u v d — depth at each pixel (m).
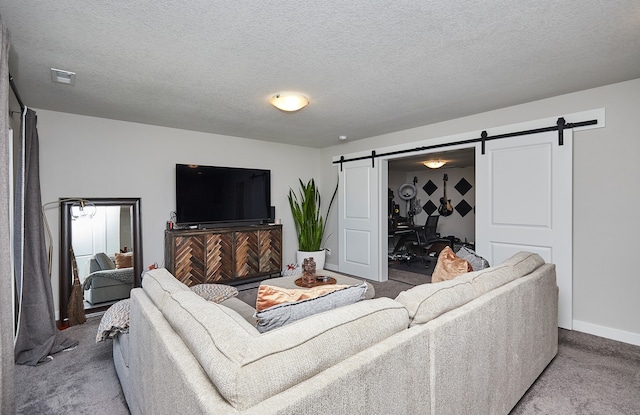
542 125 3.05
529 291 1.84
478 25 1.79
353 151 5.07
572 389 1.95
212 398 0.76
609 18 1.72
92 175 3.54
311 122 3.86
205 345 0.89
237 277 4.31
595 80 2.59
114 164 3.68
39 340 2.47
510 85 2.69
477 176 3.50
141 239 3.79
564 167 2.90
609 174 2.69
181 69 2.34
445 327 1.21
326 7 1.61
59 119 3.35
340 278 3.17
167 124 3.93
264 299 1.41
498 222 3.34
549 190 3.00
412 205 8.09
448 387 1.23
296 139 4.93
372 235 4.75
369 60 2.21
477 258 2.41
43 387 2.05
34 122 2.59
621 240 2.64
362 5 1.60
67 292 3.27
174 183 4.14
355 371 0.87
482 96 2.95
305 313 1.23
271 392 0.76
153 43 1.96
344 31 1.84
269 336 0.88
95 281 3.46
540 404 1.80
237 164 4.72
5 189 1.47
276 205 5.18
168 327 1.18
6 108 1.49
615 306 2.68
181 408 0.89
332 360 0.89
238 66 2.29
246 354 0.81
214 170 4.30
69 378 2.16
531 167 3.11
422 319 1.22
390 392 0.98
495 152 3.35
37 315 2.48
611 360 2.31
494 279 1.69
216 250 4.12
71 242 3.33
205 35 1.87
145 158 3.90
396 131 4.35
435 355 1.16
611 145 2.68
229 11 1.64
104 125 3.62
